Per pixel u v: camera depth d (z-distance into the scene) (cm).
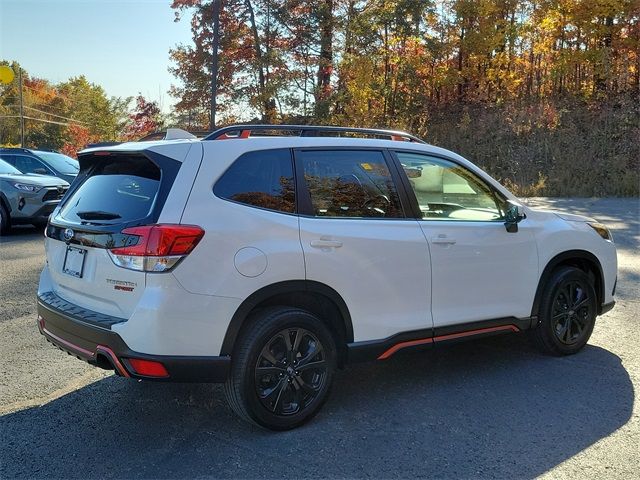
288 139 389
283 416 365
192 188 344
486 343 545
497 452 340
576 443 350
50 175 1364
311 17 2742
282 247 357
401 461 332
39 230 1269
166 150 355
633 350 515
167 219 332
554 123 2241
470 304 444
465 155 2339
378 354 400
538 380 451
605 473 317
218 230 339
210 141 364
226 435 365
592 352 514
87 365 486
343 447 348
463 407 403
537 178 2016
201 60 2847
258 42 2827
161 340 325
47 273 427
